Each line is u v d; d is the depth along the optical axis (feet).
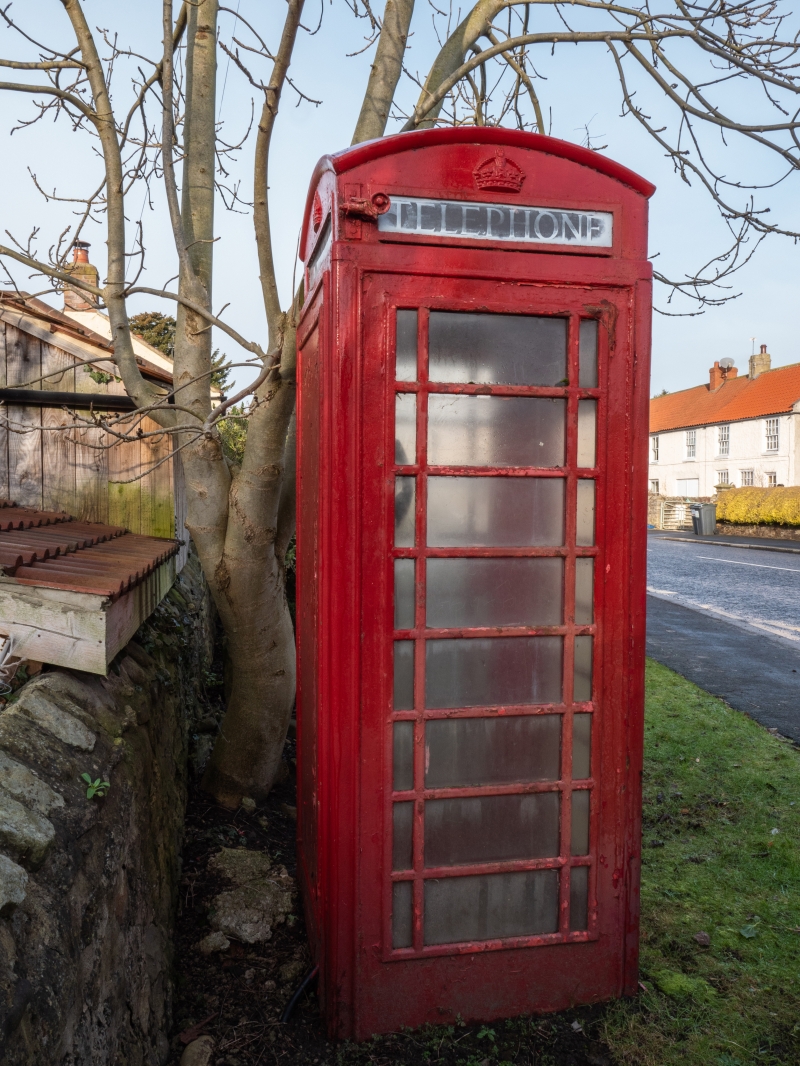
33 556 9.59
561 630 8.90
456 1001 8.93
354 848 8.52
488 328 8.59
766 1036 8.90
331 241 8.18
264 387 12.10
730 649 28.71
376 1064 8.35
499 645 8.90
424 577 8.60
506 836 9.07
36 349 16.66
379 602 8.44
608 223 8.65
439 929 8.98
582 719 9.12
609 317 8.68
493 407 8.71
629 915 9.29
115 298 13.05
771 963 10.30
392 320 8.21
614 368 8.76
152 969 7.95
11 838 5.28
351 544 8.30
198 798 14.17
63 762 6.77
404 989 8.80
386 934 8.70
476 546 8.75
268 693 13.87
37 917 5.21
